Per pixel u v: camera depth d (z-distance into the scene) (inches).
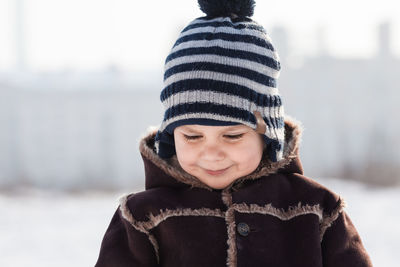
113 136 423.2
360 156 408.5
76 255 175.6
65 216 240.5
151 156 61.9
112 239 60.9
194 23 61.5
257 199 59.8
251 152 57.5
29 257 172.7
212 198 59.7
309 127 421.7
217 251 57.7
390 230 198.7
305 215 59.7
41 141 415.8
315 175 397.7
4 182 394.3
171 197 60.0
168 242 58.7
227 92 55.9
